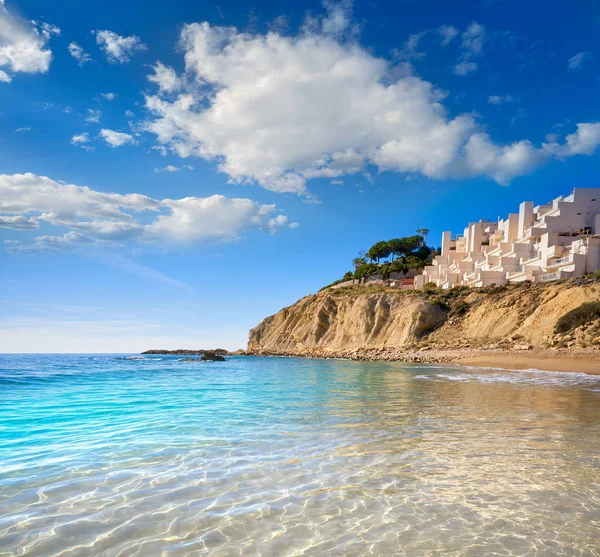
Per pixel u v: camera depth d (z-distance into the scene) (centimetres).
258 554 382
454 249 9669
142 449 741
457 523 442
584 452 711
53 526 438
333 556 378
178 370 3562
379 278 10575
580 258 5431
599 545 395
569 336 3953
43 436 845
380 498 512
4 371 3303
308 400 1422
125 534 421
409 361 4912
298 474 604
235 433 870
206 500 509
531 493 525
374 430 896
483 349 4666
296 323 9869
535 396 1474
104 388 1884
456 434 852
